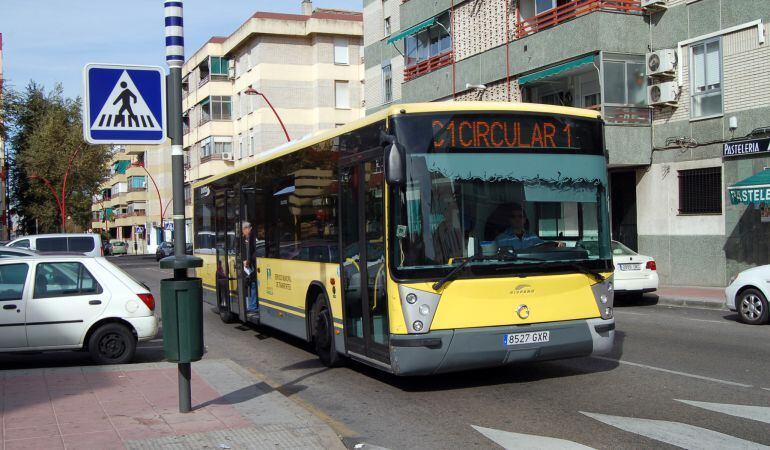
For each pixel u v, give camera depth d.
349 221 8.66
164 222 77.81
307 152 10.25
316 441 5.81
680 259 21.27
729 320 14.15
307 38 53.84
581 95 23.95
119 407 6.97
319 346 9.88
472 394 7.88
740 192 17.91
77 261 10.19
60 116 50.72
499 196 7.57
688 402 7.30
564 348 7.63
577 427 6.47
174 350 6.61
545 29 23.97
